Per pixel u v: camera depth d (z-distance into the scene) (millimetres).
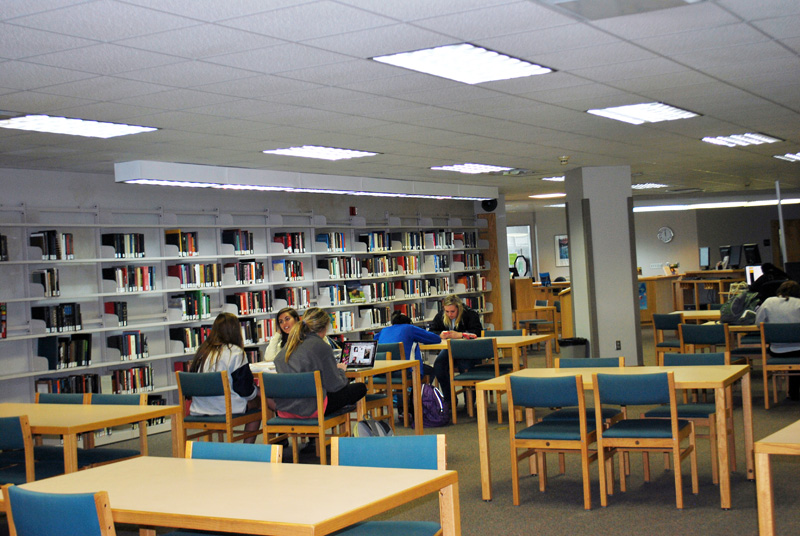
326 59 4246
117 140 6234
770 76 5395
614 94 5680
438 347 7828
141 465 2975
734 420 6664
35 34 3506
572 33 4023
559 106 6020
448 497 2600
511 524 4254
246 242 9109
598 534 3992
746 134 8242
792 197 17000
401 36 3893
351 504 2234
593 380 4359
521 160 9148
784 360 7094
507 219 20125
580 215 10289
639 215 21203
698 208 19172
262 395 5344
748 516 4117
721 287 15445
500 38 4039
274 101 5184
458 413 7953
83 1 3115
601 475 4418
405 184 10219
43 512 2328
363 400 5754
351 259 10508
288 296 9523
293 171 8672
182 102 5027
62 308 7348
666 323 8766
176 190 8617
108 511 2258
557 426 4672
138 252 8008
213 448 3107
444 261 12305
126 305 7914
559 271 20156
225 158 7445
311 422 5234
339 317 10180
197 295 8492
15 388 7219
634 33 4102
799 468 5004
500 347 7352
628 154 9203
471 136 7156
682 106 6355
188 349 8391
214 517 2188
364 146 7324
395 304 11516
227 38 3744
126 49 3820
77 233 7711
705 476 5008
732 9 3771
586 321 10328
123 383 7750
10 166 7195
